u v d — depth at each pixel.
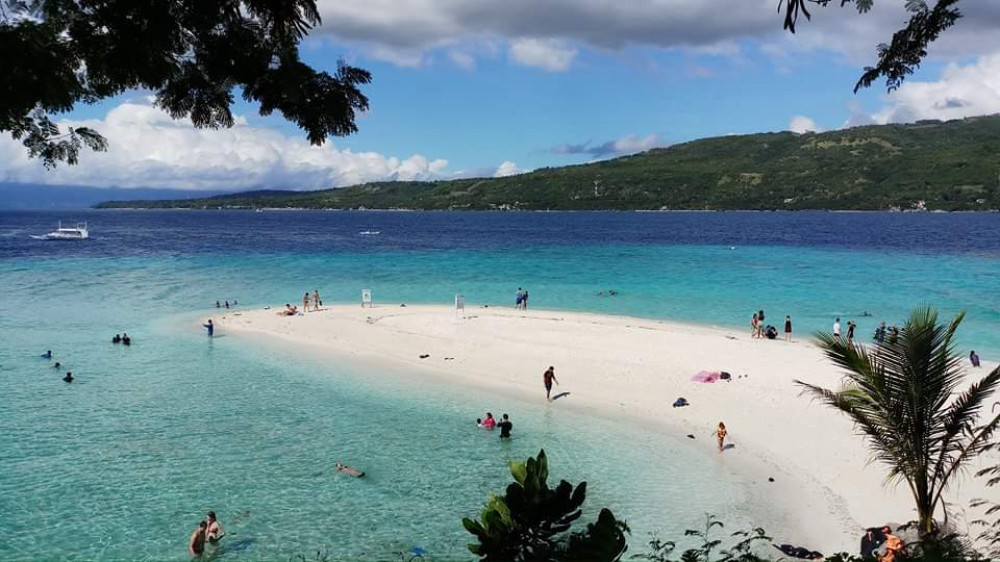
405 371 31.98
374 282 65.00
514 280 66.56
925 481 13.34
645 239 131.50
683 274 70.44
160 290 58.62
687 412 25.47
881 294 55.06
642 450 21.73
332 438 22.67
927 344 12.74
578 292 58.16
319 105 5.52
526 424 24.36
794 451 21.27
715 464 20.48
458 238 138.62
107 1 4.66
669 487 18.84
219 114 5.77
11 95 4.56
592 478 19.48
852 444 21.55
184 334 40.41
